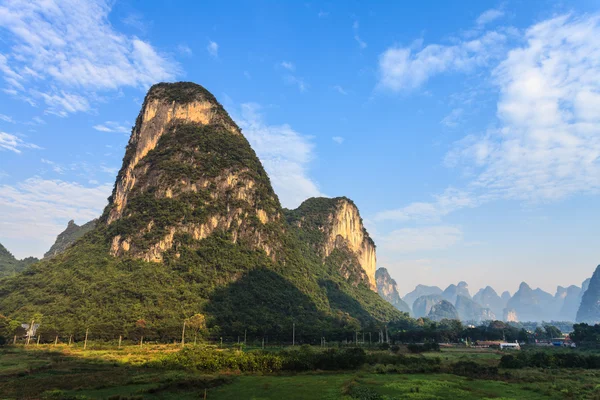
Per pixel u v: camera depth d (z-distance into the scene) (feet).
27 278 512.22
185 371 211.61
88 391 158.61
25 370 204.44
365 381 179.93
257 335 427.74
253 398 146.30
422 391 157.79
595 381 198.49
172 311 434.71
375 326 573.74
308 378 192.85
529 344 529.45
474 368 222.28
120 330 380.58
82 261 516.73
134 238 518.37
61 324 395.34
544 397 153.89
